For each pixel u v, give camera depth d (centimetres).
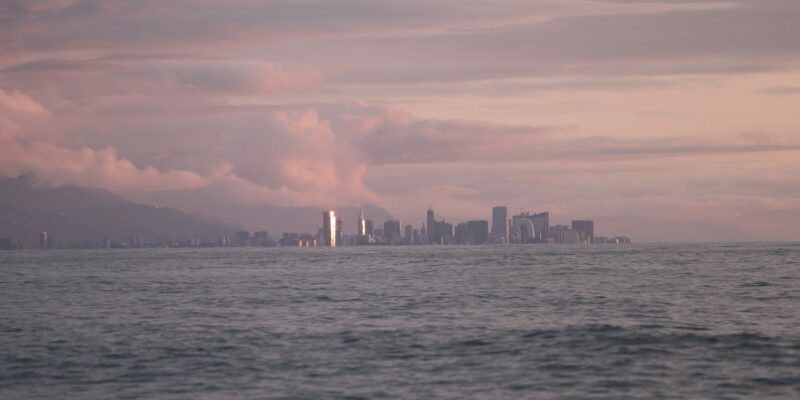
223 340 5125
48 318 6731
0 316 6950
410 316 6456
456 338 5066
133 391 3675
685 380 3759
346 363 4256
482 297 8269
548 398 3456
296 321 6194
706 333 5100
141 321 6366
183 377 3959
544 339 4944
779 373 3881
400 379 3847
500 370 4031
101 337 5362
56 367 4250
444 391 3594
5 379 3969
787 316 6084
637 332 5159
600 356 4356
